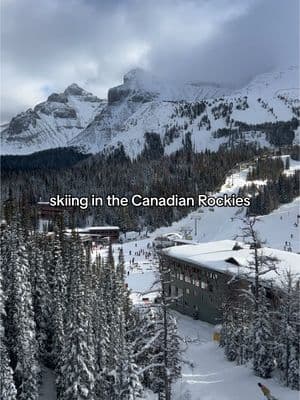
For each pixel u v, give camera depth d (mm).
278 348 47656
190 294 91625
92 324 54438
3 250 56844
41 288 60406
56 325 56312
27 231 64062
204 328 82625
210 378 51031
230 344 58438
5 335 53125
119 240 196500
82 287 53125
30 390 50969
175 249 100875
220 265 84625
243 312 55188
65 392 48500
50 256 65312
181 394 47219
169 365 35562
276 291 51344
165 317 32531
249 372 49844
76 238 71250
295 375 45125
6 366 47094
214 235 196250
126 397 39969
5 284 53562
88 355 49125
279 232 185375
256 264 43312
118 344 47281
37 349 55750
